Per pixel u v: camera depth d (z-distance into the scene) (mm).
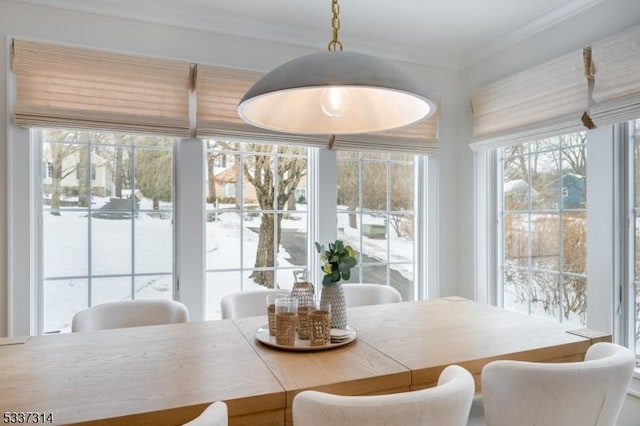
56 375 1263
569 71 2453
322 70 1142
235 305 2238
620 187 2271
